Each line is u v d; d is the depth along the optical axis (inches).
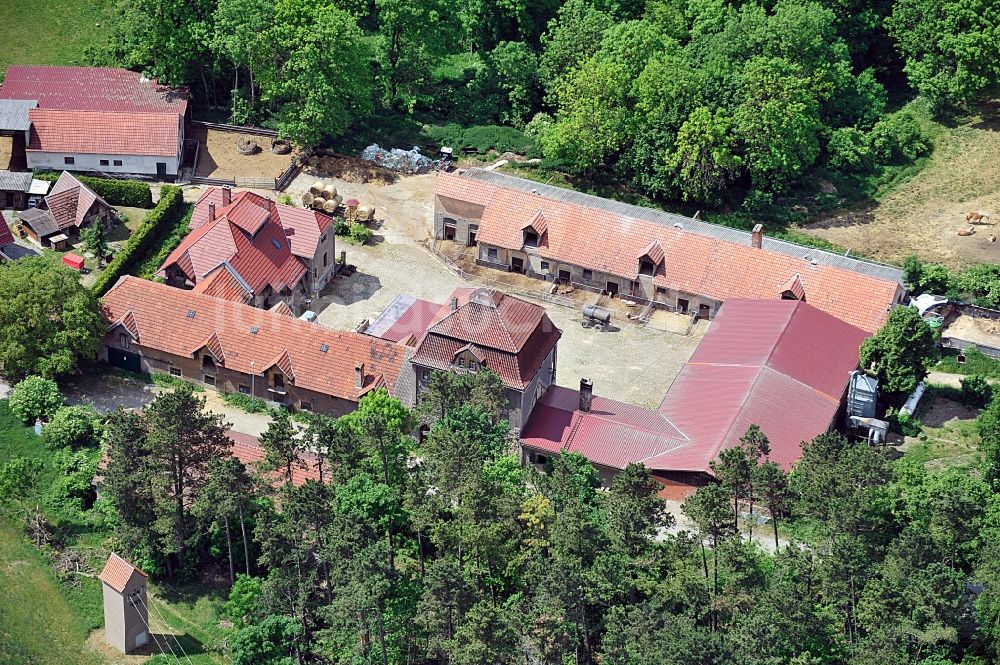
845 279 7706.7
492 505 5772.6
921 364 7032.5
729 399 6835.6
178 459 6043.3
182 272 7667.3
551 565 5506.9
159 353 7298.2
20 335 7003.0
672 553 5649.6
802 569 5689.0
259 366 7116.1
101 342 7332.7
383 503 5969.5
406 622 5570.9
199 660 5753.0
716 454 6481.3
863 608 5546.3
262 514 5836.6
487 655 5255.9
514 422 6771.7
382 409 6574.8
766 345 7185.0
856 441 7022.6
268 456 6013.8
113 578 5689.0
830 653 5516.7
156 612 5974.4
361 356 7066.9
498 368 6717.5
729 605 5531.5
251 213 7765.8
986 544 5831.7
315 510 5713.6
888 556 5674.2
